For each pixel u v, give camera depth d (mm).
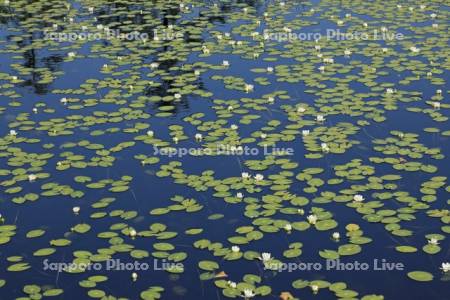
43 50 11039
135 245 5570
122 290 5012
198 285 5039
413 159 6879
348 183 6441
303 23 12203
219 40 11234
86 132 7824
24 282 5129
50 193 6410
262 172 6711
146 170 6875
